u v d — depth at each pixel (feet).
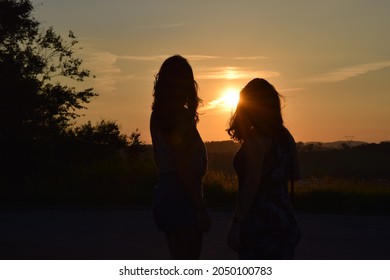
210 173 118.42
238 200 21.74
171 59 22.08
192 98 22.04
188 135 21.50
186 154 21.45
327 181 123.03
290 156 22.38
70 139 189.98
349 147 375.66
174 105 21.63
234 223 21.54
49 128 186.80
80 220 80.18
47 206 100.73
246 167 21.48
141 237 62.34
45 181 113.29
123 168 115.03
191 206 21.75
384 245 58.59
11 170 175.01
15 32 186.80
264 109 21.85
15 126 177.06
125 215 87.71
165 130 21.56
